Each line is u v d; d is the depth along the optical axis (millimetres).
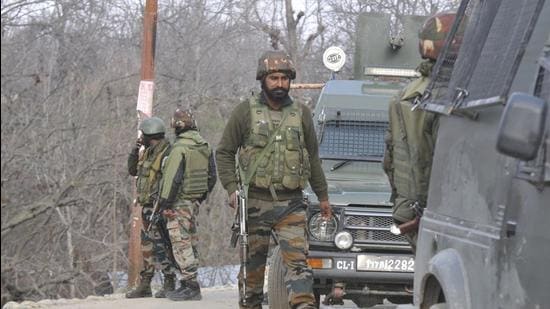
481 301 12062
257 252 20203
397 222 16844
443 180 14000
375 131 26953
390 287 23562
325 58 30016
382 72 29406
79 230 50125
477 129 12750
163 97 61375
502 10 13156
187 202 30422
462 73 13820
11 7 48562
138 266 39594
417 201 16438
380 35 30422
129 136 51281
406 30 30297
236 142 20062
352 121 27000
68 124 49562
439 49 16516
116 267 50188
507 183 11516
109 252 48906
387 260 23156
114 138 50594
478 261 12219
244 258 19859
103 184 50125
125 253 51844
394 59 30219
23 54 48688
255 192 19953
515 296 11070
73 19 54750
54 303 31266
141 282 32219
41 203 46625
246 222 19859
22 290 47281
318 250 23344
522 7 12359
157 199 30609
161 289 32156
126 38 60031
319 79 83688
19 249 47969
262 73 19891
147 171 31047
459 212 13203
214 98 65312
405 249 23156
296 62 78938
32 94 48594
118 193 51625
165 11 68562
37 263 47562
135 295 32156
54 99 49906
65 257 49438
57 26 52031
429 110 14812
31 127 48031
